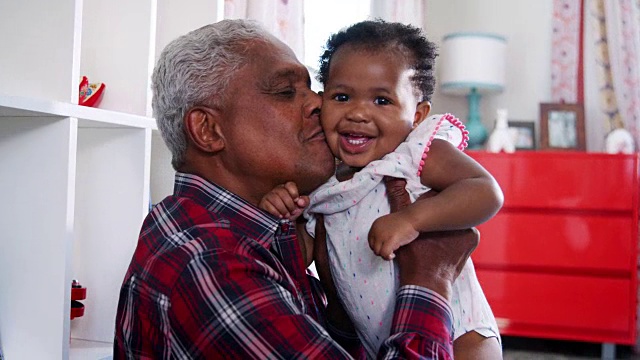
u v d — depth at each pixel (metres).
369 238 1.01
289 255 1.10
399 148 1.14
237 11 2.24
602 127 4.27
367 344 1.18
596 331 3.72
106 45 1.62
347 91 1.15
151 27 1.59
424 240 1.03
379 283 1.11
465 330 1.14
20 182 1.28
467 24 4.59
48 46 1.29
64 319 1.27
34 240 1.28
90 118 1.31
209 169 1.09
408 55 1.18
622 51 4.09
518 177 3.76
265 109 1.06
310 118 1.12
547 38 4.47
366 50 1.16
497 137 4.06
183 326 0.93
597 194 3.70
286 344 0.90
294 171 1.08
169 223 1.04
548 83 4.47
